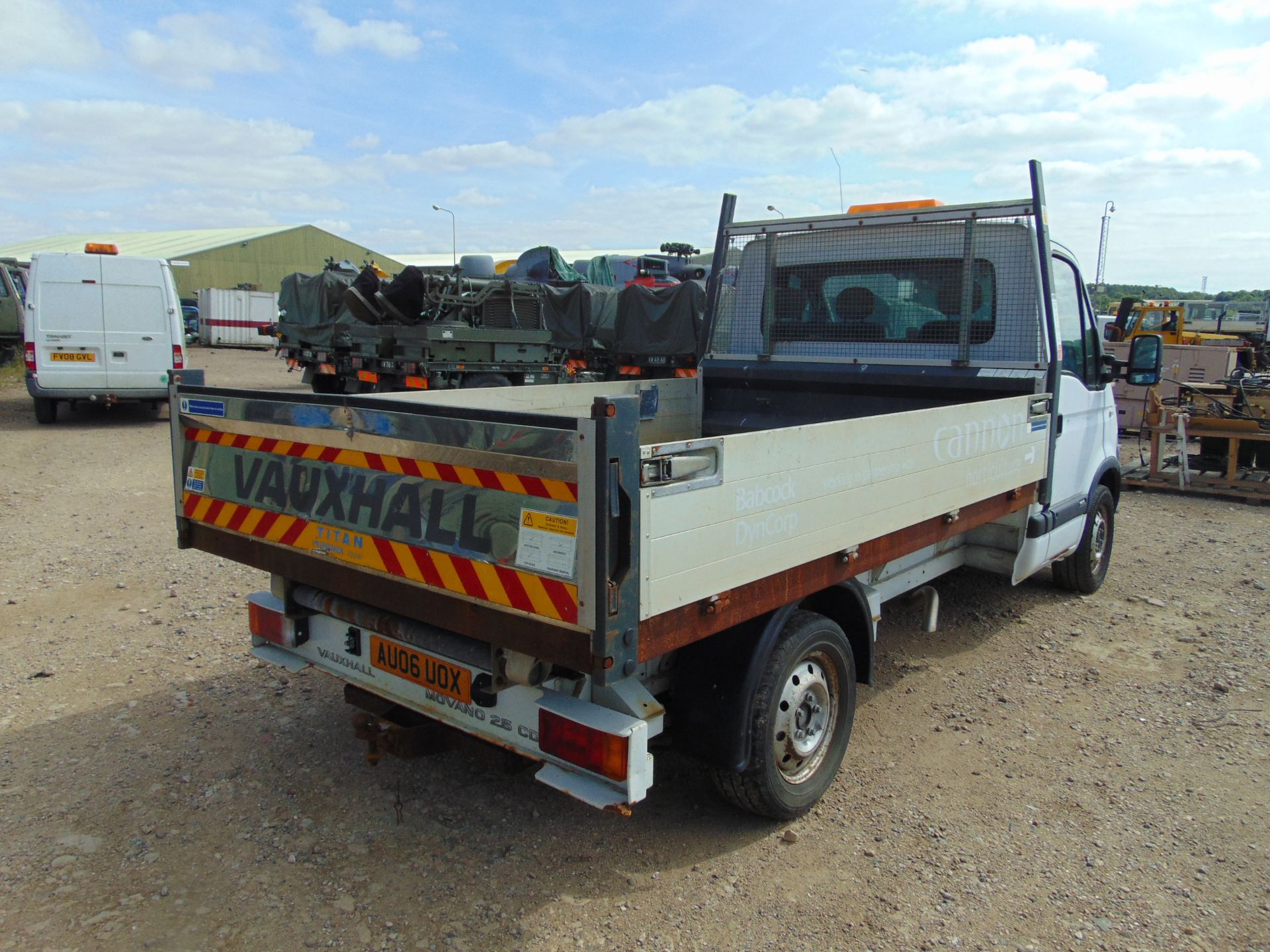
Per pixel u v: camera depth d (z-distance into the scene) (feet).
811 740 11.53
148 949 8.71
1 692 14.35
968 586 21.43
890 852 10.64
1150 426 35.45
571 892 9.75
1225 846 10.82
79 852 10.22
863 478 11.00
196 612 18.15
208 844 10.45
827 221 17.70
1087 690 15.49
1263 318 77.77
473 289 44.93
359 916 9.26
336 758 12.53
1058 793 12.03
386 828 10.89
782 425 18.78
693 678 10.30
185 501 12.13
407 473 9.16
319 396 9.96
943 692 15.39
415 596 9.32
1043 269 15.62
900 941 9.07
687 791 12.07
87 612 18.07
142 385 44.37
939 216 16.51
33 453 36.22
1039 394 15.71
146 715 13.67
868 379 17.28
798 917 9.42
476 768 12.46
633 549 7.77
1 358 64.54
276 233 177.27
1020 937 9.16
